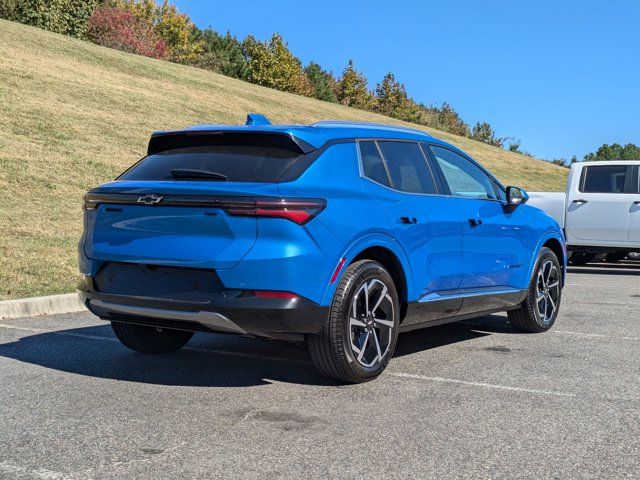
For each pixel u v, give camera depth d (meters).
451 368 5.68
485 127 83.25
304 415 4.40
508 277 6.77
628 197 12.69
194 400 4.71
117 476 3.42
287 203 4.61
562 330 7.44
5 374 5.32
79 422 4.23
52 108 22.48
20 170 15.91
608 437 4.06
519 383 5.23
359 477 3.44
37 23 46.03
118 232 4.99
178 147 5.36
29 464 3.57
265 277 4.57
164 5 68.56
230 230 4.63
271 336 4.73
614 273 13.52
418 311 5.64
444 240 5.85
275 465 3.57
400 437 4.02
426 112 85.69
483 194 6.69
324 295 4.79
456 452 3.79
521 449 3.85
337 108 51.53
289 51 73.56
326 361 4.96
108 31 51.44
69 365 5.63
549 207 13.39
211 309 4.61
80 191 15.61
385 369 5.63
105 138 20.97
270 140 5.05
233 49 77.56
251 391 4.94
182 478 3.40
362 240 5.05
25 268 9.44
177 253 4.72
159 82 34.72
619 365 5.83
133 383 5.11
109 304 5.01
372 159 5.50
